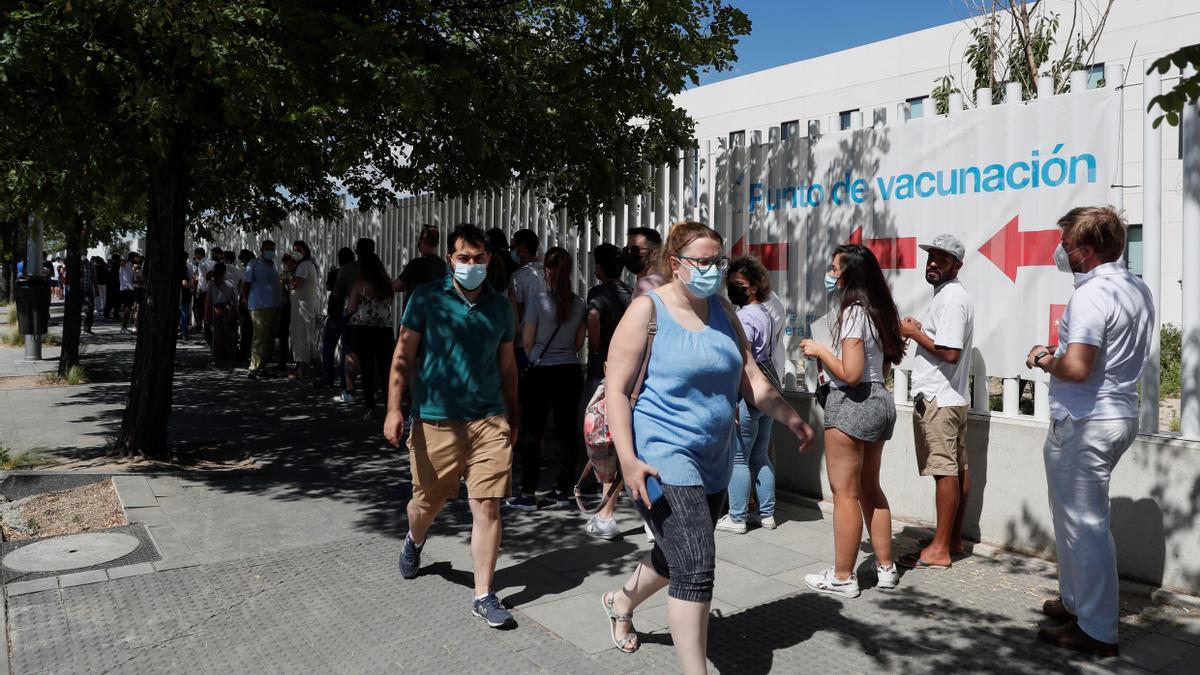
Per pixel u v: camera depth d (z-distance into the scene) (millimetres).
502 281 5898
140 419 7039
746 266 5297
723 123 29203
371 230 13328
